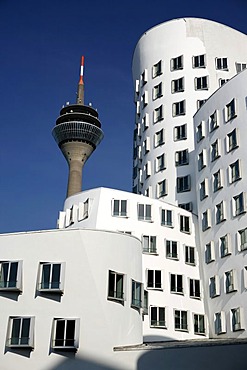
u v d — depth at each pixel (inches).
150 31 2684.5
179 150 2333.9
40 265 1385.3
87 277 1354.6
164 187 2311.8
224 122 1935.3
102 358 1267.2
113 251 1416.1
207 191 1990.7
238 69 2507.4
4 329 1337.4
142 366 1227.2
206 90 2416.3
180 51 2534.5
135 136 2802.7
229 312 1739.7
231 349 1175.6
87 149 4028.1
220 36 2556.6
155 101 2524.6
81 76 4584.2
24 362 1293.1
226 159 1892.2
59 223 2160.4
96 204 2005.4
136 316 1422.2
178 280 1958.7
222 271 1822.1
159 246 1984.5
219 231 1877.5
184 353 1209.4
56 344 1290.6
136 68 2780.5
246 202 1752.0
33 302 1349.7
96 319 1311.5
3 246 1437.0
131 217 1994.3
